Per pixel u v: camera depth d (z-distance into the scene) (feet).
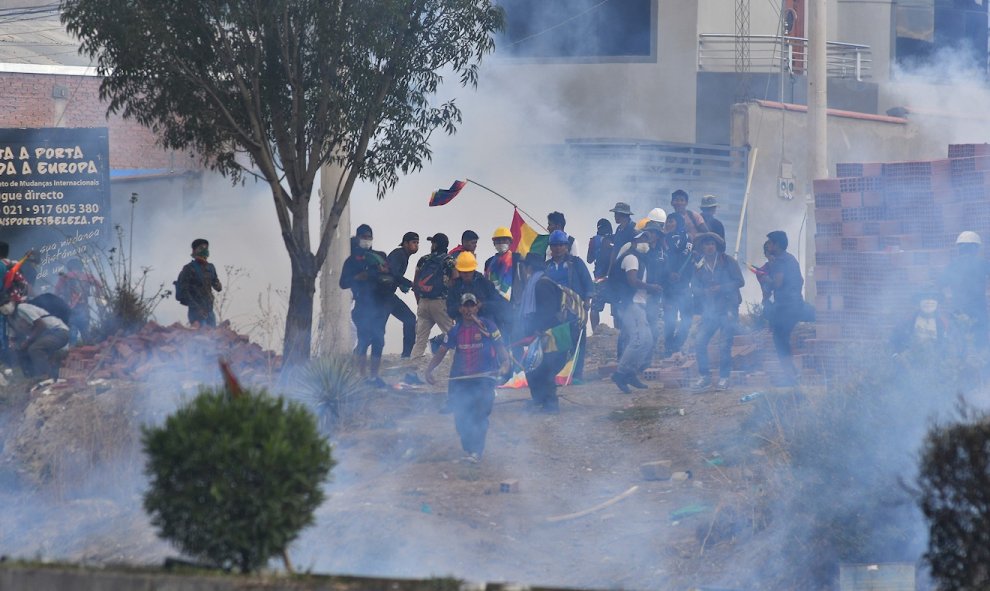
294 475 79.41
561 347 169.27
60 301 196.13
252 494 78.23
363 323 190.29
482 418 144.87
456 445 152.25
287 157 181.16
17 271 213.25
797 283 179.01
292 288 180.86
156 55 170.30
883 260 177.06
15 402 169.48
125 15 165.17
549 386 170.91
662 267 201.77
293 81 176.24
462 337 145.07
